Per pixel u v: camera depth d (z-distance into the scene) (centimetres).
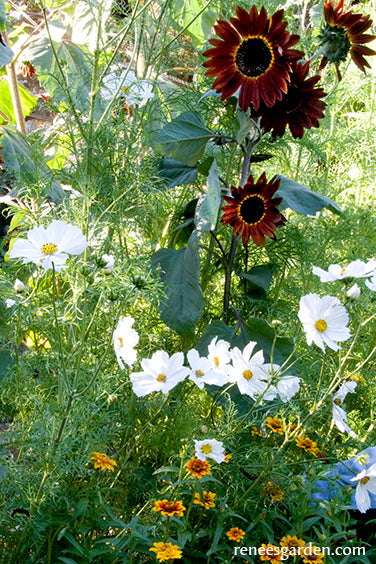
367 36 182
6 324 159
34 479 143
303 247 225
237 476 156
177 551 123
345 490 146
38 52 249
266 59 172
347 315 139
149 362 143
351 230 234
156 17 209
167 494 146
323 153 246
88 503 142
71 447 142
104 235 183
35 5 169
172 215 220
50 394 160
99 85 174
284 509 167
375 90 284
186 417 167
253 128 199
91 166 180
